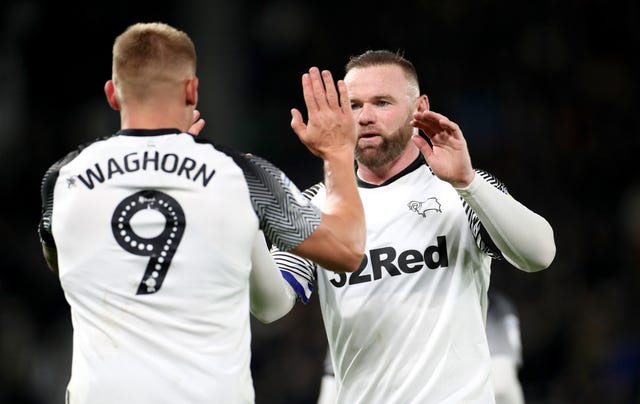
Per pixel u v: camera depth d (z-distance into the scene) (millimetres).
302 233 13461
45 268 49969
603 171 50906
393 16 57188
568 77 54750
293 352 41375
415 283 16344
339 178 13969
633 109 53688
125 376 12844
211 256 13102
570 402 39906
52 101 58062
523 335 41188
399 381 16203
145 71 13484
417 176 17000
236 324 13273
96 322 13086
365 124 16703
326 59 57062
